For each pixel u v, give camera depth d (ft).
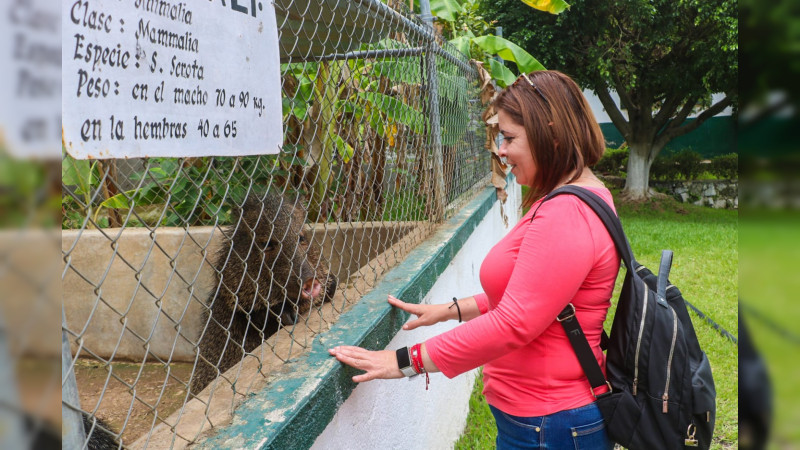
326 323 6.73
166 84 3.68
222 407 4.77
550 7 19.25
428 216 11.89
